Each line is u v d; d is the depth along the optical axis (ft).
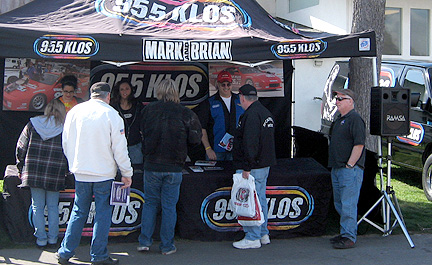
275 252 16.03
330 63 37.32
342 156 16.22
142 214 15.49
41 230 15.34
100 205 13.80
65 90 20.07
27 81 20.04
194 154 21.30
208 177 16.57
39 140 14.82
